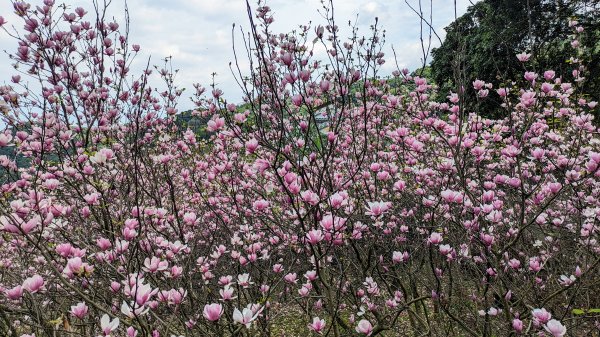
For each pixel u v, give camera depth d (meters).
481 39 12.92
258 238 4.86
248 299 4.53
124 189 4.36
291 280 3.49
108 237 3.63
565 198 4.69
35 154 3.92
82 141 5.07
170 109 6.34
